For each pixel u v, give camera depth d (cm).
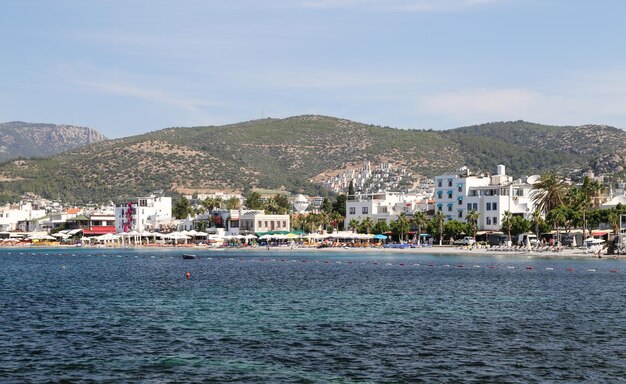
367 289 10169
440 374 4894
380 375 4869
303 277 12438
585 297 9112
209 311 7750
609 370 5019
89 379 4769
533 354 5506
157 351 5594
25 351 5584
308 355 5459
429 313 7619
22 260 19412
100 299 8912
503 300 8806
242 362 5228
